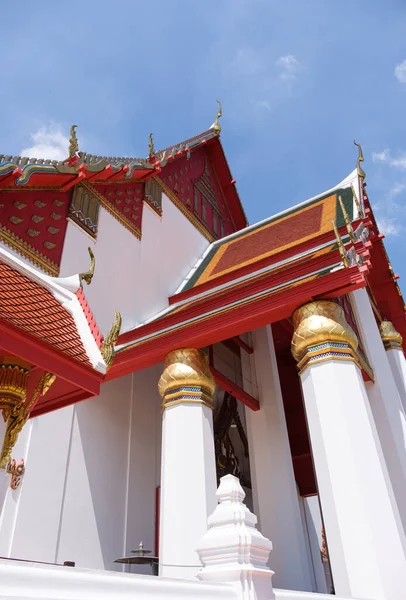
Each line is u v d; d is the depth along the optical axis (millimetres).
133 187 10328
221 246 12539
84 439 7438
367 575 4238
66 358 4207
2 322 3785
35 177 6895
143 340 6746
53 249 6988
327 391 5254
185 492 5488
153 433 8750
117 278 8586
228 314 6094
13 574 1690
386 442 7383
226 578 2455
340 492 4676
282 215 12000
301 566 7281
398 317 10953
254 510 8188
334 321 5625
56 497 6629
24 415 4625
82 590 1845
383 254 10508
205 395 6316
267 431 8656
